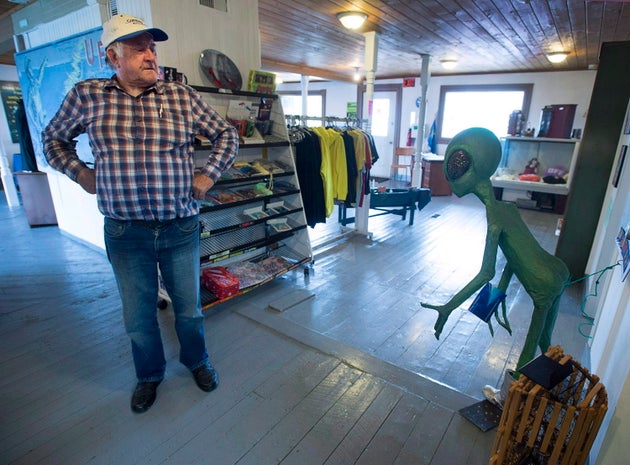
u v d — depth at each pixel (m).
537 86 6.67
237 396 1.74
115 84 1.34
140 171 1.37
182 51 2.34
